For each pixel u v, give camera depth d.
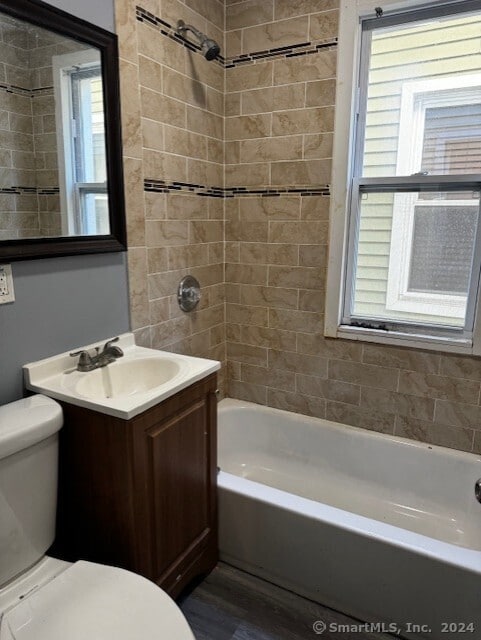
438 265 1.97
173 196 1.93
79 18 1.40
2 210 1.27
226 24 2.13
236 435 2.44
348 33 1.85
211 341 2.35
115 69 1.54
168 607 1.04
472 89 1.79
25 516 1.18
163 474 1.39
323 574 1.57
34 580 1.20
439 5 1.76
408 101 1.90
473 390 1.94
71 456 1.35
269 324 2.34
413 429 2.10
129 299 1.77
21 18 1.24
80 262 1.54
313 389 2.30
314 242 2.12
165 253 1.93
